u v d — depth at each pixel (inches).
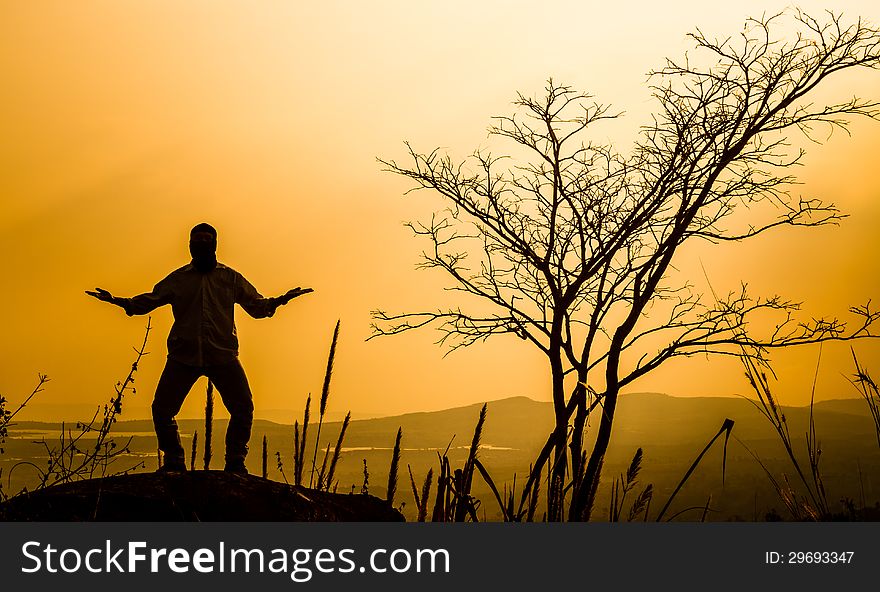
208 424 318.7
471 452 218.4
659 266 573.9
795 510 213.2
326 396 310.7
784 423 219.6
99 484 283.6
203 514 282.5
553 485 212.5
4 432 239.0
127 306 327.3
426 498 220.4
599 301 589.9
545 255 614.5
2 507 241.3
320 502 296.7
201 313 331.9
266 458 312.2
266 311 343.6
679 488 213.3
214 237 345.7
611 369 540.1
